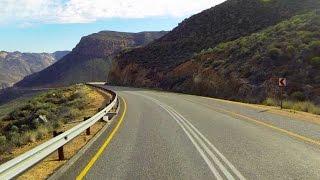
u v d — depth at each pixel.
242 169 9.17
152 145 12.55
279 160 10.09
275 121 18.44
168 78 65.81
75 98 44.59
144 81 76.88
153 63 80.94
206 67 52.25
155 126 17.31
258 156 10.62
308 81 33.12
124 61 94.69
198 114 22.19
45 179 8.67
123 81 89.75
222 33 76.62
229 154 10.93
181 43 83.56
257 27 70.75
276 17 72.06
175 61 73.81
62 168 9.57
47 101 46.94
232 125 17.12
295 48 39.44
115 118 21.25
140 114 22.98
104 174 8.91
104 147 12.38
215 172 8.91
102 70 198.50
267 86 35.59
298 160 10.09
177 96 41.78
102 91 51.53
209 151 11.39
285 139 13.27
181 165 9.66
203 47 74.75
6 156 13.88
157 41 98.56
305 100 30.50
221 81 44.19
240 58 46.25
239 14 81.69
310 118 19.73
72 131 11.60
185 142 12.98
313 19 47.66
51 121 26.61
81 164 10.02
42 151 8.82
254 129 15.78
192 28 90.31
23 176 9.22
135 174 8.86
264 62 40.00
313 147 11.83
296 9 72.19
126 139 13.87
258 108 25.84
